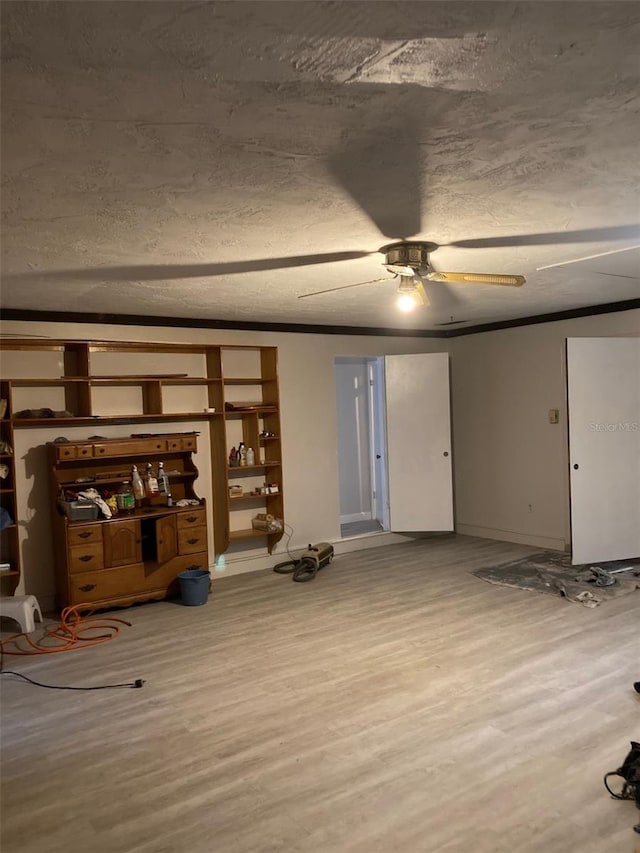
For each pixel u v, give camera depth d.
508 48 1.52
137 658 4.04
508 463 6.82
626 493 5.73
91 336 5.16
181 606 5.06
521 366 6.62
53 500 5.00
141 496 5.18
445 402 6.96
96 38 1.40
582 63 1.60
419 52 1.52
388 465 7.02
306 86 1.67
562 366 6.23
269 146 2.04
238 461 5.88
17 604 4.46
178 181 2.32
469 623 4.41
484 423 7.06
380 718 3.12
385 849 2.18
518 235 3.24
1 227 2.78
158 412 5.35
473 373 7.16
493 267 4.02
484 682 3.47
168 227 2.86
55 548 5.01
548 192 2.60
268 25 1.38
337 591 5.32
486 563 6.00
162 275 3.81
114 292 4.28
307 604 5.01
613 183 2.51
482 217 2.91
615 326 5.79
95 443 4.93
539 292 5.05
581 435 5.60
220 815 2.41
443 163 2.25
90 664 3.96
